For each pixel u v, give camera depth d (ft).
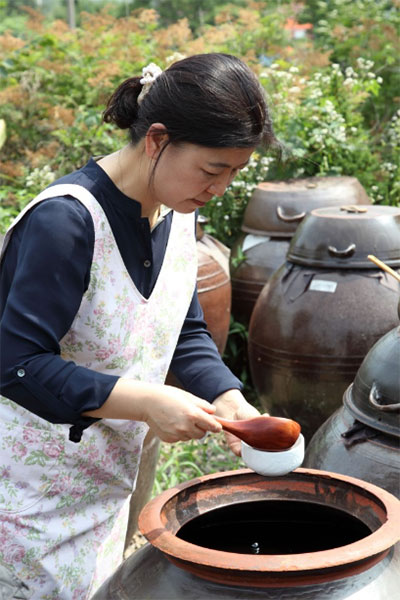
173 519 5.61
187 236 6.46
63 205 5.54
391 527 5.04
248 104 5.14
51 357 5.46
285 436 5.37
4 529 6.06
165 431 5.33
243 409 6.25
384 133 21.38
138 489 9.62
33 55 19.40
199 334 6.79
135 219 5.82
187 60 5.31
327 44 24.08
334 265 11.50
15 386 5.47
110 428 6.22
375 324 11.29
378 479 7.40
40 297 5.43
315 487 5.87
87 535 6.41
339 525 5.84
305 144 17.52
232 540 5.97
